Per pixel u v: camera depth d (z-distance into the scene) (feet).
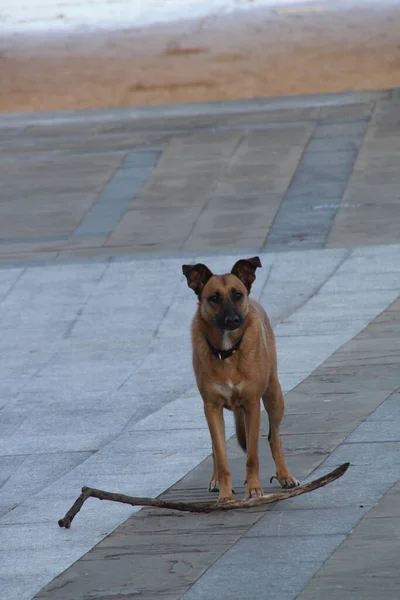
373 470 30.81
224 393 28.76
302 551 25.68
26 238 76.64
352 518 27.40
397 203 75.61
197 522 28.40
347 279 58.85
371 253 63.57
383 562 24.58
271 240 70.03
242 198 81.25
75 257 70.44
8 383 49.34
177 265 65.87
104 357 51.90
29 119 118.11
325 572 24.35
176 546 26.89
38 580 25.81
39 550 27.84
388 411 36.11
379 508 27.89
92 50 168.45
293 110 109.09
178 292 61.05
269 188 83.20
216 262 65.51
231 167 90.27
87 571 25.93
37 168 96.12
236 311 27.76
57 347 54.44
